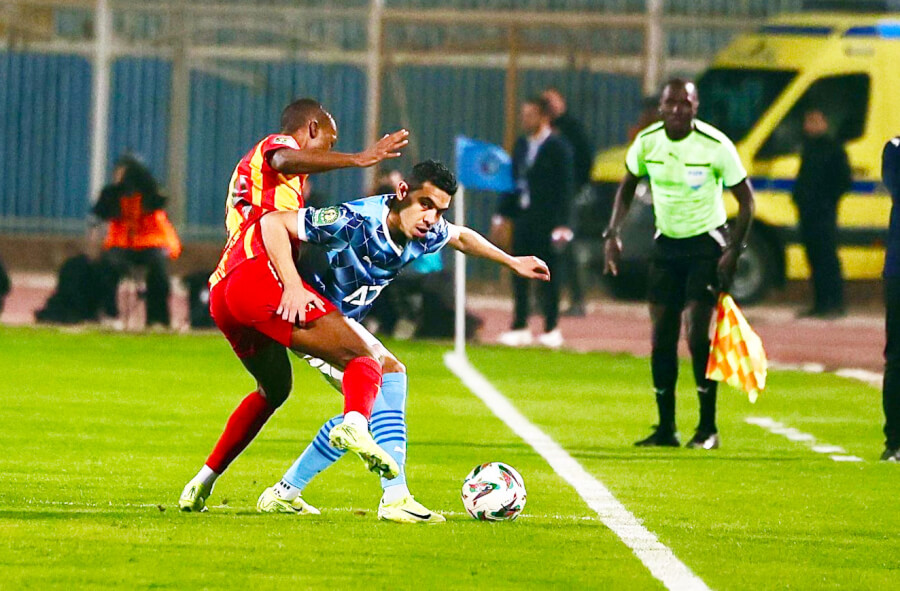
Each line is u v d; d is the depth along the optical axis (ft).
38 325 163.02
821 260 182.19
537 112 155.33
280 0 215.92
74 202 222.89
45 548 60.34
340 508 71.26
